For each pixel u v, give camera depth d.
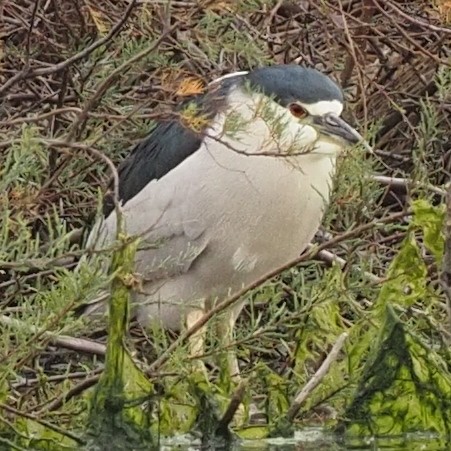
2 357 8.18
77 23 12.01
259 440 9.13
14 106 12.23
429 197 10.77
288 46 12.76
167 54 11.40
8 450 8.50
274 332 9.58
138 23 10.99
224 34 10.90
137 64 10.67
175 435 8.94
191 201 11.20
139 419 8.70
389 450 8.84
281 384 9.50
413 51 12.48
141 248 9.12
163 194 11.33
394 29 13.44
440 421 9.15
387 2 12.11
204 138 10.62
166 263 10.91
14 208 8.83
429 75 13.53
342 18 11.73
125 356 8.68
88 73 11.14
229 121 8.83
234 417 9.13
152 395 8.69
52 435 8.63
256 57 11.14
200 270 11.38
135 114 9.63
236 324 11.47
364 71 12.01
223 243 11.26
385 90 12.84
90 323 9.10
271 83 10.80
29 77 11.08
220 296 11.55
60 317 8.03
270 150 10.62
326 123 10.77
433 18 12.84
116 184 8.51
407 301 9.48
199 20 10.66
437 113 12.08
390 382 9.16
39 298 8.45
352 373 9.32
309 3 12.52
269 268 11.46
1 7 10.72
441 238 9.44
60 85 11.78
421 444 8.97
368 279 10.19
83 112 9.62
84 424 8.84
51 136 10.70
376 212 11.40
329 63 13.32
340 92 10.95
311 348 9.88
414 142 12.77
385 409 9.16
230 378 9.43
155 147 11.62
